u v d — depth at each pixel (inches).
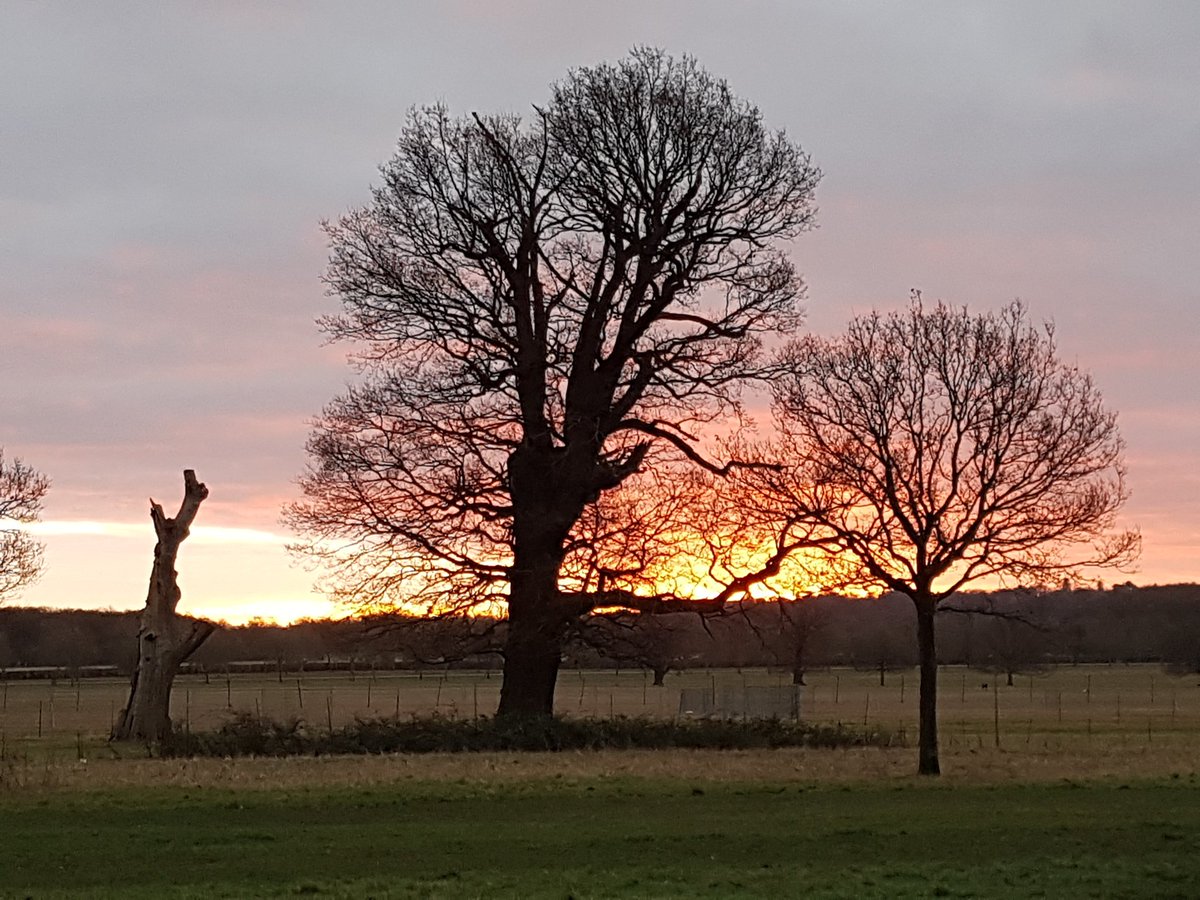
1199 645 4151.1
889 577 1099.9
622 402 1480.1
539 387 1459.2
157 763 1227.9
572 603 1446.9
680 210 1478.8
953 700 3110.2
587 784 1007.6
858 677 4434.1
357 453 1421.0
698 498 1401.3
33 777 1069.1
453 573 1433.3
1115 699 3176.7
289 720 1550.2
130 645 4813.0
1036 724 2174.0
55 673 4377.5
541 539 1457.9
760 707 2111.2
